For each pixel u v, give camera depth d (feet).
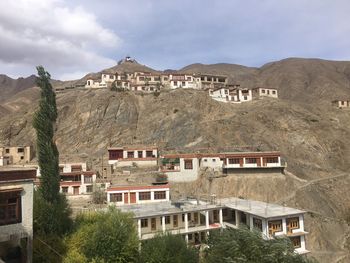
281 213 159.84
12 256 96.63
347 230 252.62
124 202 208.23
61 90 480.64
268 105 426.92
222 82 510.99
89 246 111.55
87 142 368.68
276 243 111.65
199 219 171.63
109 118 389.80
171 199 224.53
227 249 112.68
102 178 269.85
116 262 109.60
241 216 170.81
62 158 324.39
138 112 401.90
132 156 302.04
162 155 309.63
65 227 122.21
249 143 348.38
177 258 114.21
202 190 264.93
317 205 267.18
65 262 103.71
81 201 234.17
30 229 94.27
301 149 366.63
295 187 277.23
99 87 450.71
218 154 282.56
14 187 91.50
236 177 272.92
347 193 300.40
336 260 216.74
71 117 412.77
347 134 397.60
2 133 402.11
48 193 122.62
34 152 349.20
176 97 406.00
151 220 157.48
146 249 117.29
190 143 344.49
